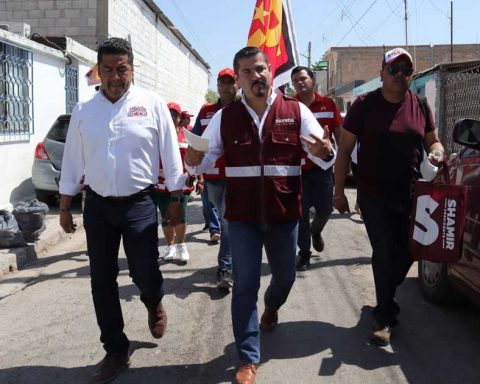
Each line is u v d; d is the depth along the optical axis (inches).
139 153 132.2
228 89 202.4
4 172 333.1
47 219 313.6
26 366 142.4
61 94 423.5
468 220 146.2
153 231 136.1
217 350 150.3
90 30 590.2
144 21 746.8
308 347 150.4
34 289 204.2
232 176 130.8
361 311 176.4
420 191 139.3
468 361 142.2
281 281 144.2
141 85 740.7
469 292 147.3
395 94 143.9
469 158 156.9
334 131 212.4
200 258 244.4
